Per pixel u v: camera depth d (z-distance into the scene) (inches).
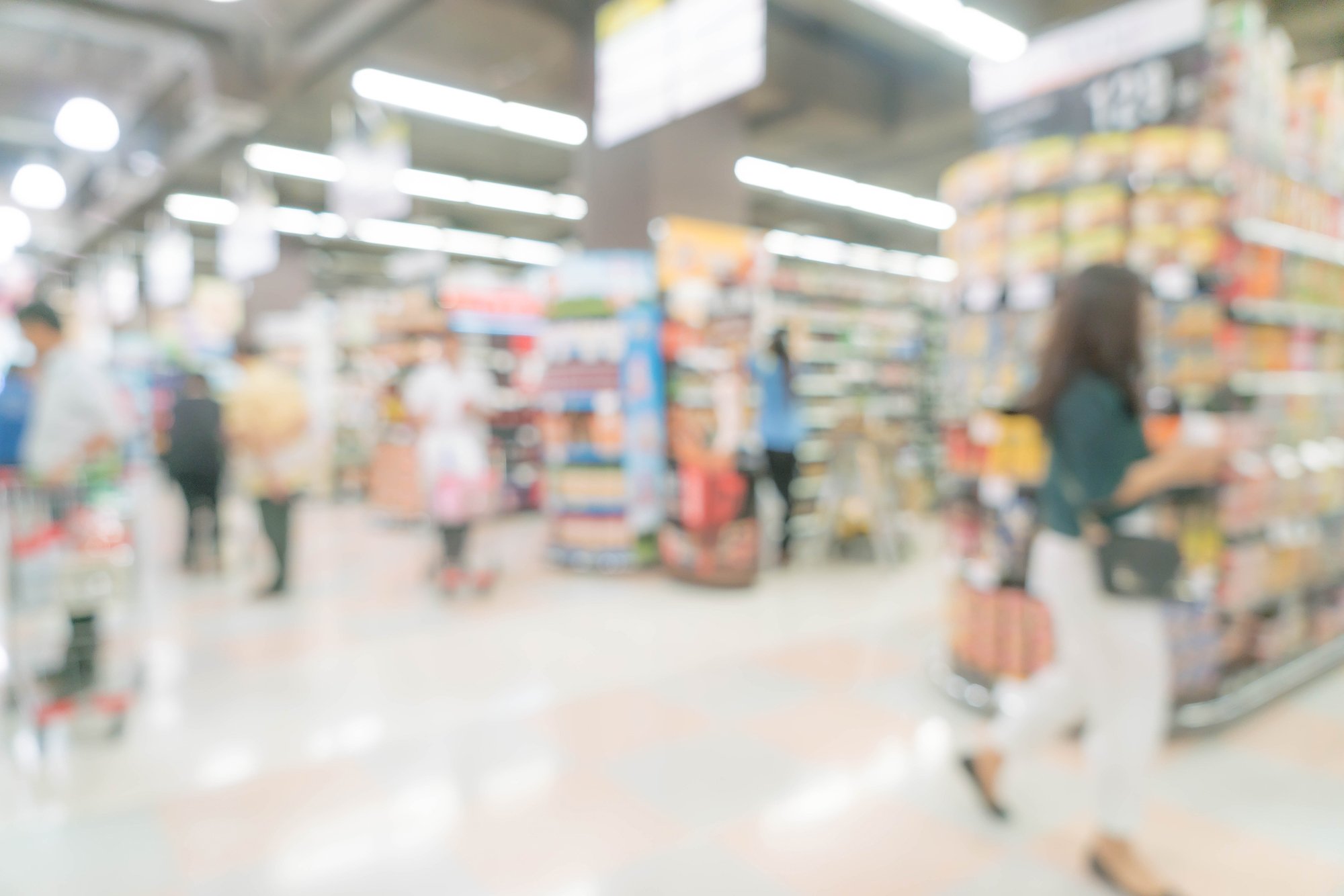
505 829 94.7
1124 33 121.3
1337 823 96.4
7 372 122.3
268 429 201.0
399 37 301.7
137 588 216.4
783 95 336.8
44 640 119.0
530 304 367.9
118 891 82.8
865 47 354.0
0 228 456.4
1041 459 123.0
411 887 83.4
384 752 115.5
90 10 270.7
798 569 239.5
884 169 468.8
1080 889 82.4
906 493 263.3
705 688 140.3
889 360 333.7
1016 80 134.2
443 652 161.8
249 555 257.6
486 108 354.0
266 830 94.7
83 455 116.6
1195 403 117.4
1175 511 118.2
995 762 94.3
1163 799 102.4
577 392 237.0
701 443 220.8
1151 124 119.3
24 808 100.0
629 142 260.2
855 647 163.0
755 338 247.4
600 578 229.3
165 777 108.1
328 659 157.4
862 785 105.3
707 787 104.8
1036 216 125.0
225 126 319.9
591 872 85.9
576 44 280.2
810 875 85.4
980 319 133.5
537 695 137.3
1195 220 116.1
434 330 313.3
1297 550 141.8
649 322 237.5
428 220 585.0
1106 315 77.2
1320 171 146.2
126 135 409.4
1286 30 292.2
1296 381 145.6
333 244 648.4
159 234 552.4
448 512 203.8
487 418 220.4
